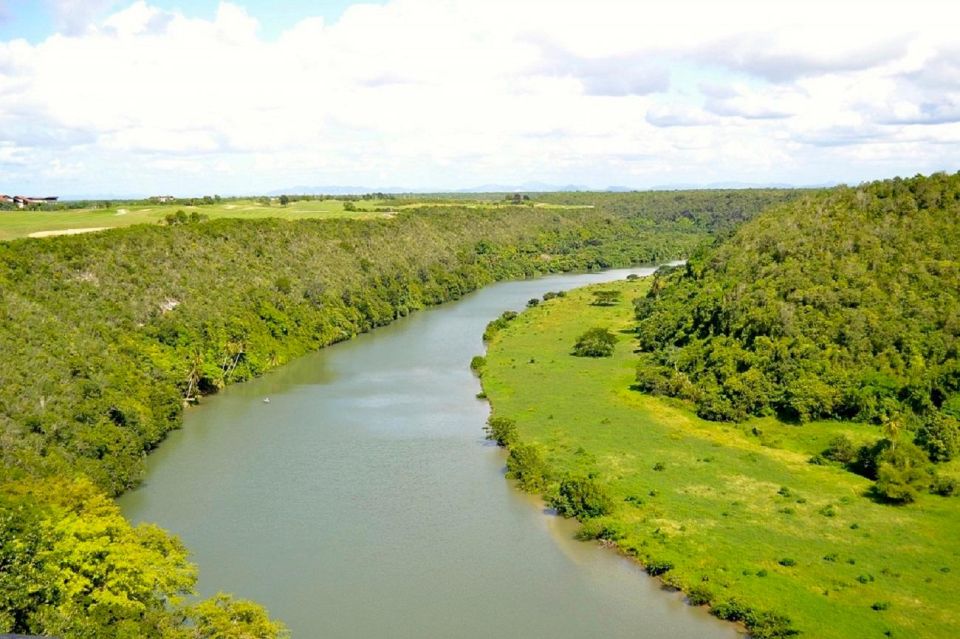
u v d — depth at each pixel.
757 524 64.12
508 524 67.19
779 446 82.62
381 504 71.25
